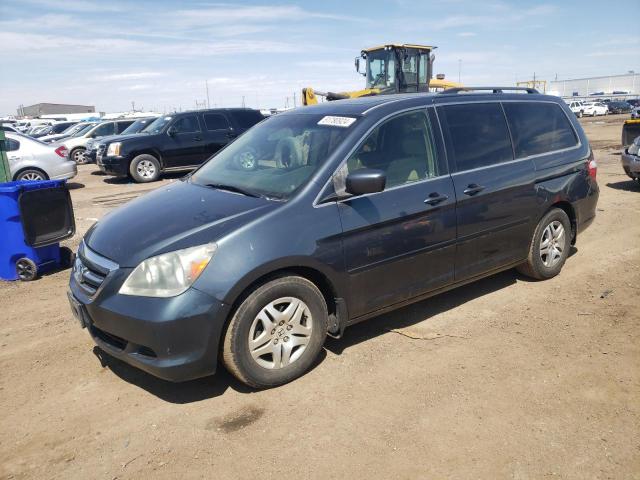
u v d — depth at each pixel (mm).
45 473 2754
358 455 2797
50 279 5918
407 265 3920
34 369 3824
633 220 7645
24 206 5637
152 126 15227
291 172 3748
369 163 3770
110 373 3742
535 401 3234
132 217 3721
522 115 4891
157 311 3033
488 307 4652
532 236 4910
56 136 24078
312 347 3543
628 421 3010
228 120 15195
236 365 3262
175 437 3006
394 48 15883
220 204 3584
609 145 18219
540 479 2588
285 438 2957
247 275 3154
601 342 3947
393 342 4055
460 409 3172
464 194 4188
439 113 4270
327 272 3486
